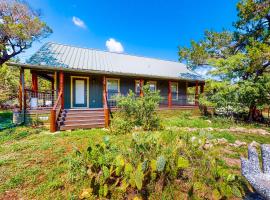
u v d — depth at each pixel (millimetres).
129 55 16344
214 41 13930
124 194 2834
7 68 18219
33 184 3264
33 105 9742
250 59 10867
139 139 3342
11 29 12219
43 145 5230
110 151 3504
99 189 2787
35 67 9070
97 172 3117
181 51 15523
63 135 6719
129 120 7602
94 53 14375
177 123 9219
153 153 3125
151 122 7750
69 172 3381
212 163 2967
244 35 12695
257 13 11445
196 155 3150
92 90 12172
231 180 2684
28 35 13242
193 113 13492
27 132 7164
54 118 7660
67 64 10477
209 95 12672
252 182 2395
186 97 15523
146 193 2861
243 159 2795
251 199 2773
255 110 12531
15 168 3818
